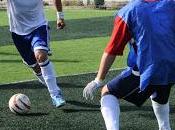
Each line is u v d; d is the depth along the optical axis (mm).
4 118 7609
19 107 7688
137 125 7152
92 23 24531
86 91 5434
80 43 17156
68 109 8094
